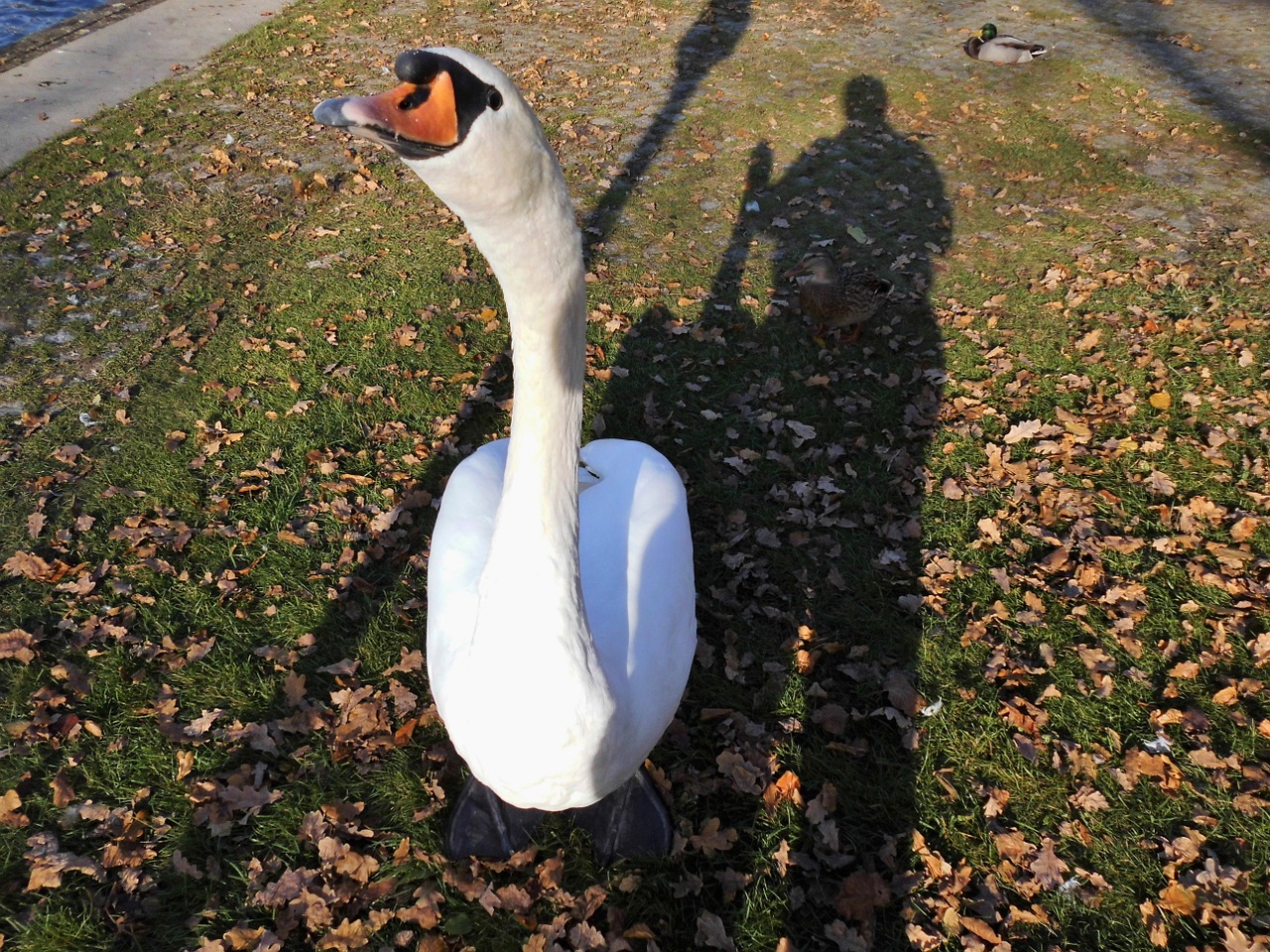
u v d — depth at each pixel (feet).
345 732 5.92
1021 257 10.89
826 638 6.65
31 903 5.18
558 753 4.13
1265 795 5.85
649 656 4.72
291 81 14.58
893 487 7.82
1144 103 14.96
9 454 7.66
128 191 11.25
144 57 15.20
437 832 5.53
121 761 5.77
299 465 7.73
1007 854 5.58
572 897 5.24
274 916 5.17
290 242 10.60
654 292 10.01
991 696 6.34
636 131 13.69
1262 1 19.90
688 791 5.75
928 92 15.26
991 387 8.89
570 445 3.91
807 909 5.32
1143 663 6.57
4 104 13.10
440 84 3.05
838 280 9.04
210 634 6.49
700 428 8.34
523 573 3.92
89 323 9.12
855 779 5.84
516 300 3.63
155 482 7.49
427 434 8.09
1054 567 7.13
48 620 6.50
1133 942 5.25
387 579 6.90
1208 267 10.63
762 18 18.61
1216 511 7.57
